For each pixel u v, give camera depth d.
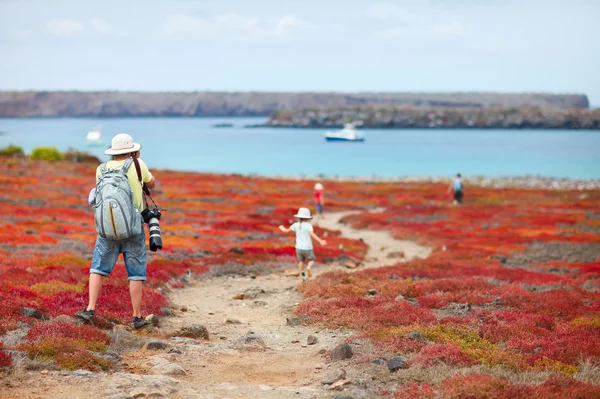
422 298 15.41
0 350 8.55
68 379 7.92
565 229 45.56
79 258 21.77
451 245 35.50
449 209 60.31
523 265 28.48
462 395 7.18
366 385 8.02
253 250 28.02
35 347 8.79
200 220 43.25
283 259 26.52
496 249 34.12
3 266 19.00
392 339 10.11
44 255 22.97
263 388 8.12
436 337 10.35
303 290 17.83
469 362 8.74
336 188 89.56
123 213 10.38
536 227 47.00
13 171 78.75
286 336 11.98
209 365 9.45
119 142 10.73
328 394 7.80
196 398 7.48
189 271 21.17
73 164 98.88
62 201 51.16
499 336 10.97
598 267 25.84
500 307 14.75
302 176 131.88
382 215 54.78
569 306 14.67
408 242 40.06
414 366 8.56
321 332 12.31
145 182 10.98
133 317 11.49
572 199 75.19
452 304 14.78
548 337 10.92
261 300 16.95
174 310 14.75
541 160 181.38
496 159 185.38
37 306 12.36
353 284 18.17
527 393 7.20
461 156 197.00
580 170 152.88
